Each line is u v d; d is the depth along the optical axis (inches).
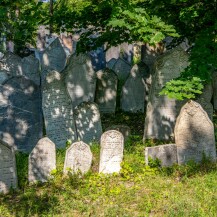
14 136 373.7
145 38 322.3
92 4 441.1
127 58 839.1
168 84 324.2
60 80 391.5
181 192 272.8
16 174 293.4
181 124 321.1
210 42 337.7
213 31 355.3
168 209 245.9
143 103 506.9
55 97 390.9
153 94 402.6
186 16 398.0
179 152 322.7
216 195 260.4
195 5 404.2
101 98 505.0
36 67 541.0
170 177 305.0
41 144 304.5
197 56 331.6
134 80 506.3
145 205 256.1
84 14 438.3
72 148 307.1
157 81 401.1
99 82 502.9
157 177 304.3
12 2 304.2
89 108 397.7
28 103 376.2
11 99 370.6
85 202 268.1
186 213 236.7
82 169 311.3
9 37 653.3
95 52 709.3
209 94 389.1
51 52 581.6
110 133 317.4
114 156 319.0
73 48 779.4
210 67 329.7
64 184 295.0
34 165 304.3
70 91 489.7
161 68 399.2
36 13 378.0
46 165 306.5
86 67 488.4
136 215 245.6
